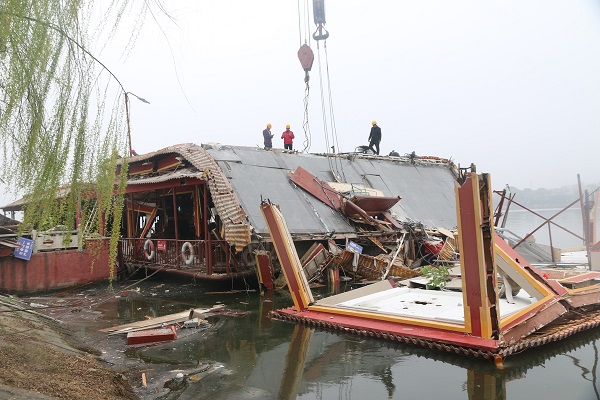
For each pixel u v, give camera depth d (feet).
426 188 75.20
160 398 18.26
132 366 22.44
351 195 56.54
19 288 43.86
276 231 33.24
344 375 20.24
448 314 25.53
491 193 21.12
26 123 12.03
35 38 11.66
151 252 53.98
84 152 12.51
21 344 19.98
